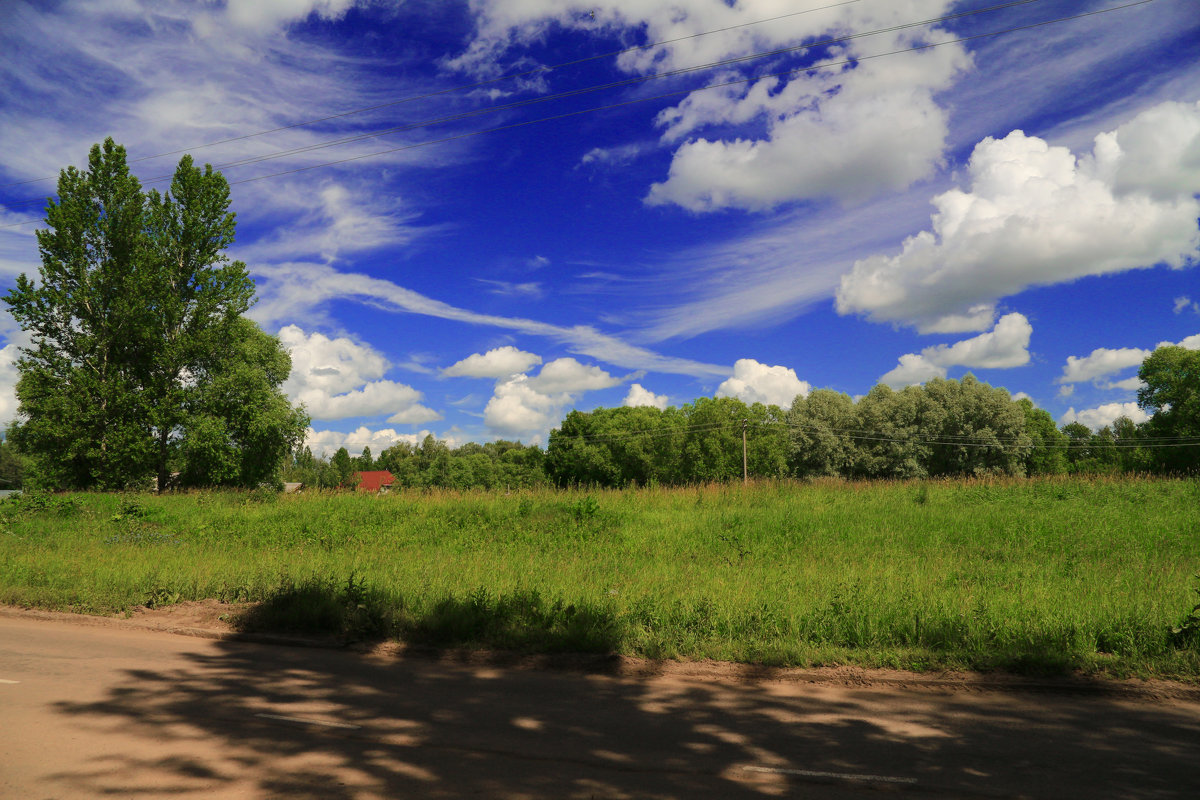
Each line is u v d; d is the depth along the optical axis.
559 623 8.14
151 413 39.69
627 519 17.70
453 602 8.79
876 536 14.51
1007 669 6.66
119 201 40.03
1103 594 8.81
